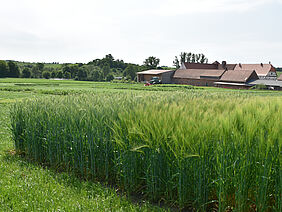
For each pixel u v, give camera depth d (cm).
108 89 5984
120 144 555
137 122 539
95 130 645
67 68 15788
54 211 465
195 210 491
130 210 482
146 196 556
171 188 509
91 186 590
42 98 944
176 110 561
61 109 771
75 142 675
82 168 662
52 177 640
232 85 8644
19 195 530
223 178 436
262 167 417
